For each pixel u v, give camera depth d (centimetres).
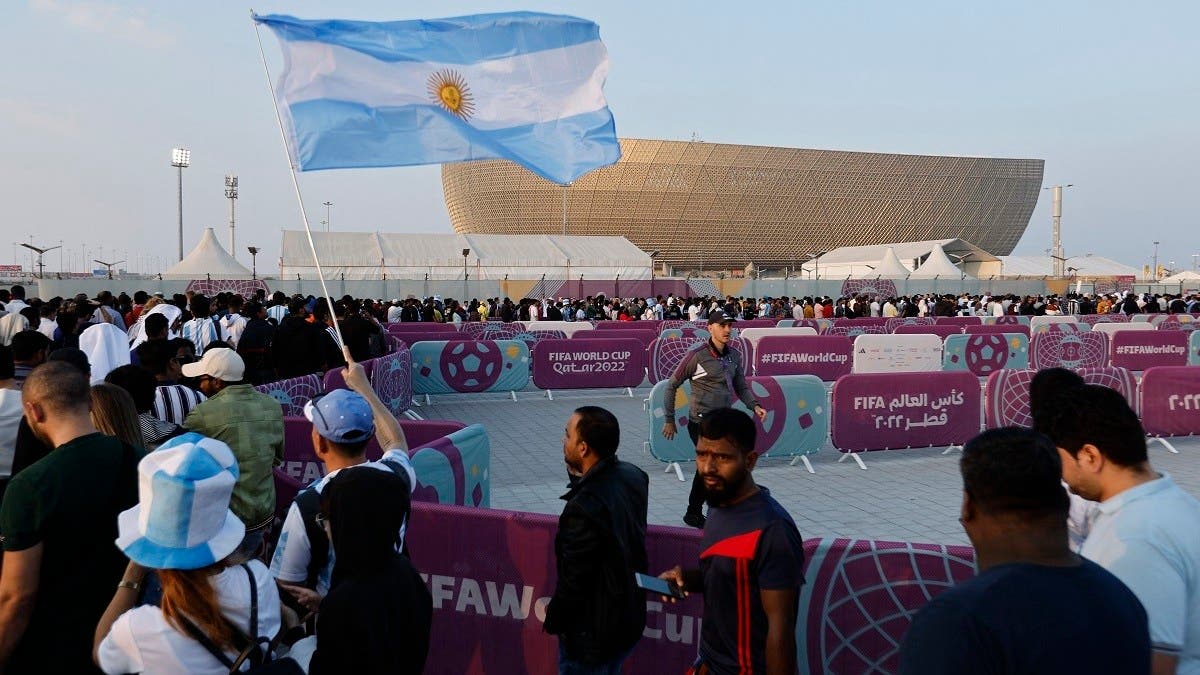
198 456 207
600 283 4272
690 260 12912
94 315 1202
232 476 213
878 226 13062
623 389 1630
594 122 526
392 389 1213
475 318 2809
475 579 407
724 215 12494
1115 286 5775
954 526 703
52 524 262
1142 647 148
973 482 158
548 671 395
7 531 259
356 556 214
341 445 299
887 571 351
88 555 271
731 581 257
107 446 286
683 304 3384
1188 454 1009
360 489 217
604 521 290
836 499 792
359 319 1060
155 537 201
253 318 1033
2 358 452
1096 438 201
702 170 12225
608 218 12362
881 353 1495
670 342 1568
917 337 1509
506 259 4916
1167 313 2770
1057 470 153
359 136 502
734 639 258
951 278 5038
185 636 201
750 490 269
